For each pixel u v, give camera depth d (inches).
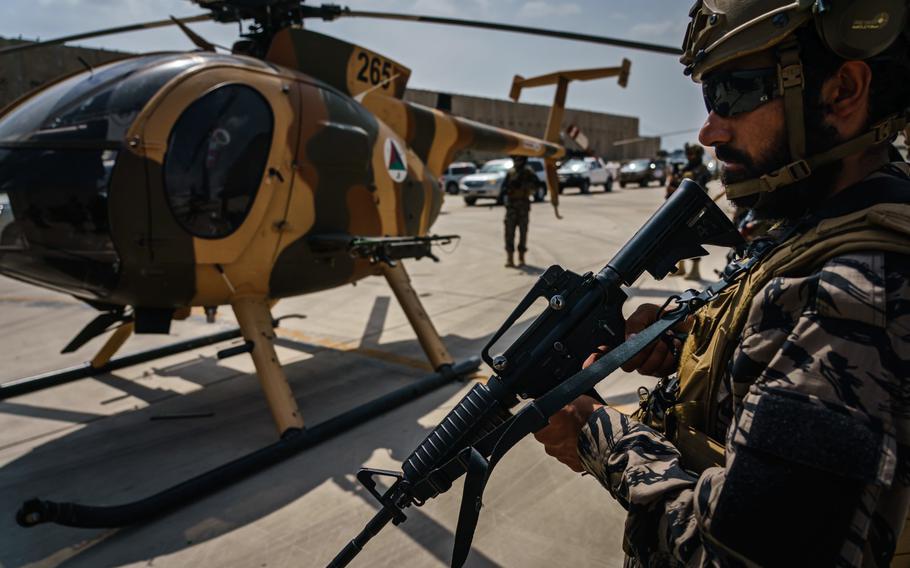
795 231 36.5
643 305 55.4
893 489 30.3
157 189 128.7
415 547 106.7
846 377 28.4
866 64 34.1
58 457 144.9
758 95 36.8
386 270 194.2
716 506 30.5
